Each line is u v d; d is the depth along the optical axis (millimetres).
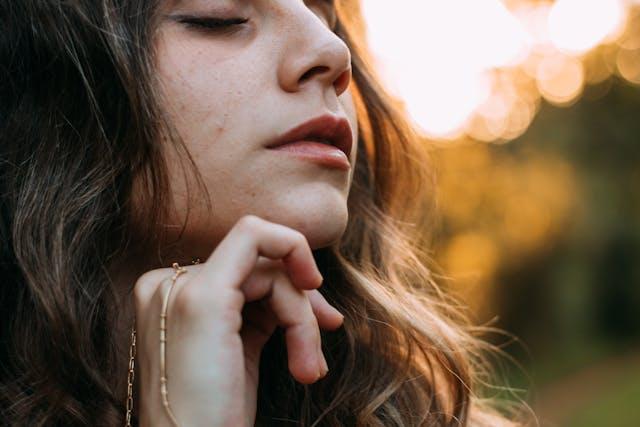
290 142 1053
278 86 1056
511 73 14516
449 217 12305
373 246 1540
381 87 1657
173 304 938
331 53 1051
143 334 961
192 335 910
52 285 1075
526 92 14703
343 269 1333
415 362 1340
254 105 1046
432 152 1918
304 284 967
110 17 1083
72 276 1088
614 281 13484
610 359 11945
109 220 1104
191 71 1057
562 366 11672
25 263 1092
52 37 1123
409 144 1675
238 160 1044
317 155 1048
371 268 1515
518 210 13359
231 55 1060
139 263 1134
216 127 1048
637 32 15234
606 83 15055
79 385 1060
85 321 1077
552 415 8508
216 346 903
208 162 1049
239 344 915
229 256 938
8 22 1153
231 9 1065
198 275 940
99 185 1094
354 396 1240
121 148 1091
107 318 1108
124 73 1066
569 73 15062
